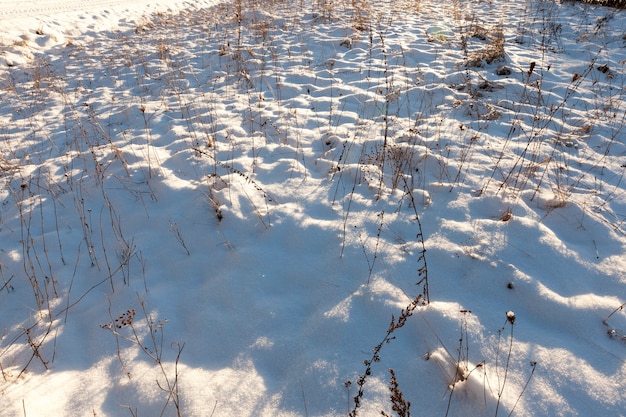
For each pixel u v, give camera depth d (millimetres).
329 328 2467
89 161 4621
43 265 3176
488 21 9305
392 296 2625
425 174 3887
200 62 7895
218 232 3348
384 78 6262
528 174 3785
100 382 2271
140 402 2143
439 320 2430
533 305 2531
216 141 4797
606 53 7012
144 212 3699
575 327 2387
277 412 2074
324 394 2137
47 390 2207
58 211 3828
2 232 3570
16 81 7809
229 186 3795
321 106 5559
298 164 4141
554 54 7148
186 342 2498
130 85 7141
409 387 2135
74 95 6879
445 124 4797
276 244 3188
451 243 3004
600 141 4438
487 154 4176
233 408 2094
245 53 7938
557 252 2889
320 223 3285
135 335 2430
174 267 3107
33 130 5676
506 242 2977
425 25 9078
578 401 2020
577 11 9500
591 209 3326
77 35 11031
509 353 2238
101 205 3873
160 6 14258
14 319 2738
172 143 4844
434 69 6512
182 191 3879
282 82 6469
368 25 9102
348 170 3928
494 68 6391
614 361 2188
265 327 2541
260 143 4680
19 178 4391
